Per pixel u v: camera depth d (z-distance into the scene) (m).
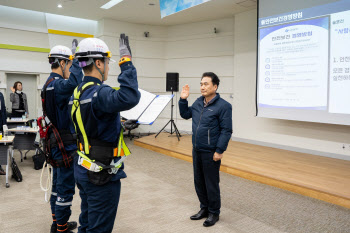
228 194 3.46
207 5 6.22
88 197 1.46
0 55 7.10
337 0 4.43
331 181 3.61
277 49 5.31
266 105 5.55
